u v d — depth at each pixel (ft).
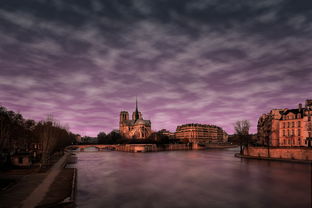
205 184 147.64
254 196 105.60
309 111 293.64
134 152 599.98
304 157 241.55
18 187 121.39
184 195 123.24
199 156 397.19
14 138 271.28
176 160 324.80
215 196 118.73
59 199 98.32
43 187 120.98
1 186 121.70
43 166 210.18
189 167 232.73
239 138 366.22
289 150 259.39
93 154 513.45
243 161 272.31
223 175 172.65
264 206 92.48
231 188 129.08
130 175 192.54
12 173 169.37
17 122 287.28
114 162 310.45
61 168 200.34
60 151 394.52
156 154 489.26
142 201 114.52
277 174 136.26
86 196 124.36
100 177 184.85
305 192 87.10
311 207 81.46
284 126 325.83
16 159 199.52
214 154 456.86
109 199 118.01
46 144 220.84
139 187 144.56
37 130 316.60
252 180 138.62
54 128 246.88
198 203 109.40
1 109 272.10
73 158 347.56
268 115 389.60
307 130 293.43
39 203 92.84
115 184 155.12
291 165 192.54
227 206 102.47
